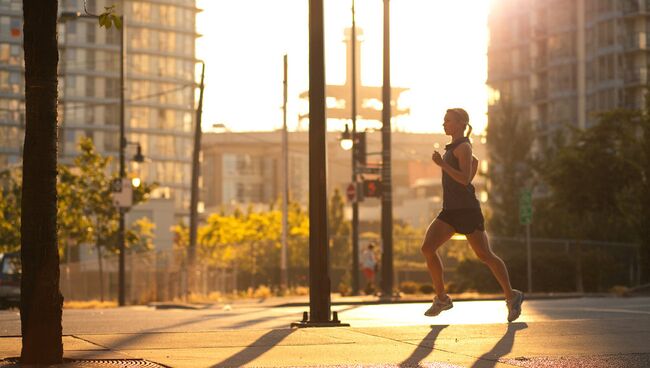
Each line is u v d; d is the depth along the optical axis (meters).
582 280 49.16
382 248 40.62
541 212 67.50
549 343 11.42
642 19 120.38
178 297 48.41
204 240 96.88
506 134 90.44
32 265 9.75
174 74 176.38
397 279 56.06
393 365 9.64
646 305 19.58
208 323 16.80
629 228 60.03
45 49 9.77
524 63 134.62
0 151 150.25
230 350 10.90
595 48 122.81
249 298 47.91
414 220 172.50
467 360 10.03
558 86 126.81
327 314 15.18
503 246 56.41
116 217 65.44
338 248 59.41
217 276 52.28
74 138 164.12
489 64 139.50
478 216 13.39
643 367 9.48
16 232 68.50
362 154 42.12
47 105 9.78
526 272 47.81
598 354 10.46
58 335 9.84
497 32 138.62
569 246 57.59
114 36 167.50
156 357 10.34
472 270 47.06
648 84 55.47
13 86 152.25
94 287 67.50
